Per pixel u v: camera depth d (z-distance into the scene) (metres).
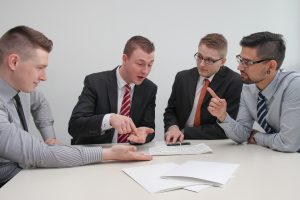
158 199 0.78
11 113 1.19
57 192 0.84
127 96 1.77
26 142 1.04
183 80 2.01
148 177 0.95
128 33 2.55
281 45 1.43
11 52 1.12
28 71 1.15
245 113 1.64
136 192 0.83
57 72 2.51
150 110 1.85
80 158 1.10
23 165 1.11
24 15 2.45
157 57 2.60
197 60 1.88
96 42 2.53
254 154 1.28
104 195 0.82
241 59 1.49
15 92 1.22
